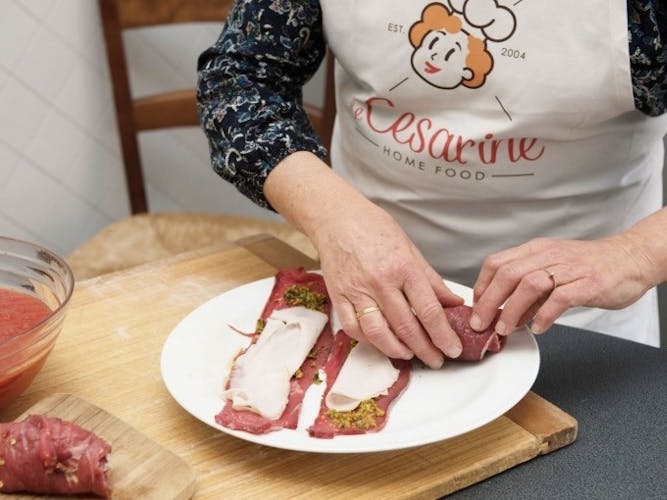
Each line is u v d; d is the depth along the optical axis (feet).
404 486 2.99
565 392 3.55
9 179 7.29
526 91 3.95
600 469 3.13
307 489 2.98
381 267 3.41
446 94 4.08
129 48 7.51
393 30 4.02
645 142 4.33
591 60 3.85
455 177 4.25
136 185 7.23
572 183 4.29
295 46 4.30
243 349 3.59
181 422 3.30
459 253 4.53
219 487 2.99
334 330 3.78
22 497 2.87
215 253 4.48
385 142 4.30
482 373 3.40
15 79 7.05
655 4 3.74
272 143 3.97
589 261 3.44
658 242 3.56
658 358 3.75
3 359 3.03
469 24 3.91
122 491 2.86
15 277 3.60
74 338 3.80
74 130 7.42
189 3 6.84
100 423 3.15
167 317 3.95
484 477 3.09
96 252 6.68
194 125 7.11
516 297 3.36
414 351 3.39
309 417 3.23
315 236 3.67
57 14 7.04
